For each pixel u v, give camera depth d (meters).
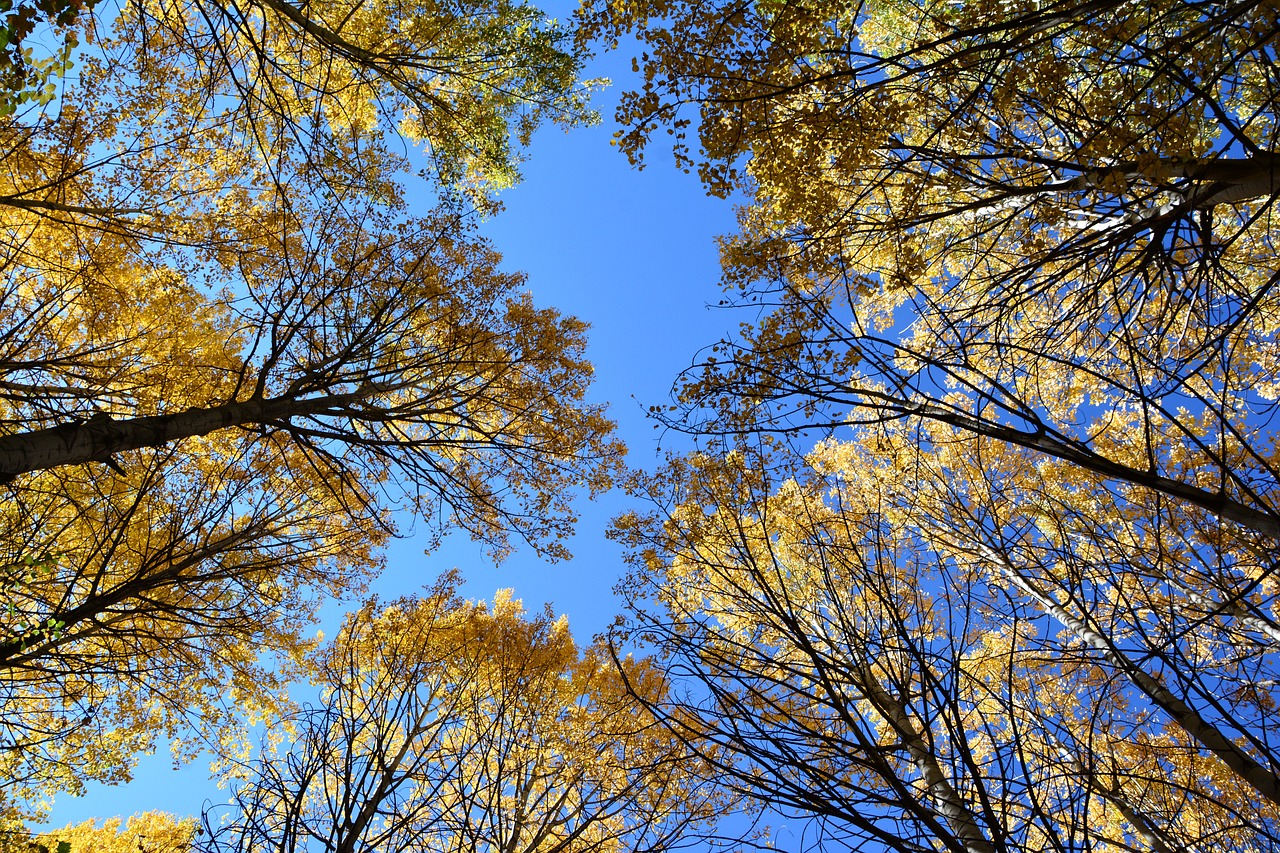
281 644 8.53
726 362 4.44
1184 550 4.83
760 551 6.07
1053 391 6.92
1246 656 3.84
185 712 8.02
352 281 7.43
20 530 6.01
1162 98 4.02
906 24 7.23
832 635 5.29
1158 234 4.24
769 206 6.09
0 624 5.64
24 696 6.95
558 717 7.30
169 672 7.68
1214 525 4.81
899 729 3.44
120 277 7.34
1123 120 3.83
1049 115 4.34
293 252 7.61
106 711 7.58
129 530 7.03
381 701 5.57
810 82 3.88
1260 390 6.97
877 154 5.30
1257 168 3.52
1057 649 3.88
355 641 7.25
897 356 3.81
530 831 5.96
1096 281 4.93
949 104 5.05
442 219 8.12
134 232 6.89
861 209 6.70
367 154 8.74
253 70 8.38
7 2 3.06
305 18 6.84
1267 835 3.26
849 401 3.32
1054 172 4.61
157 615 6.98
